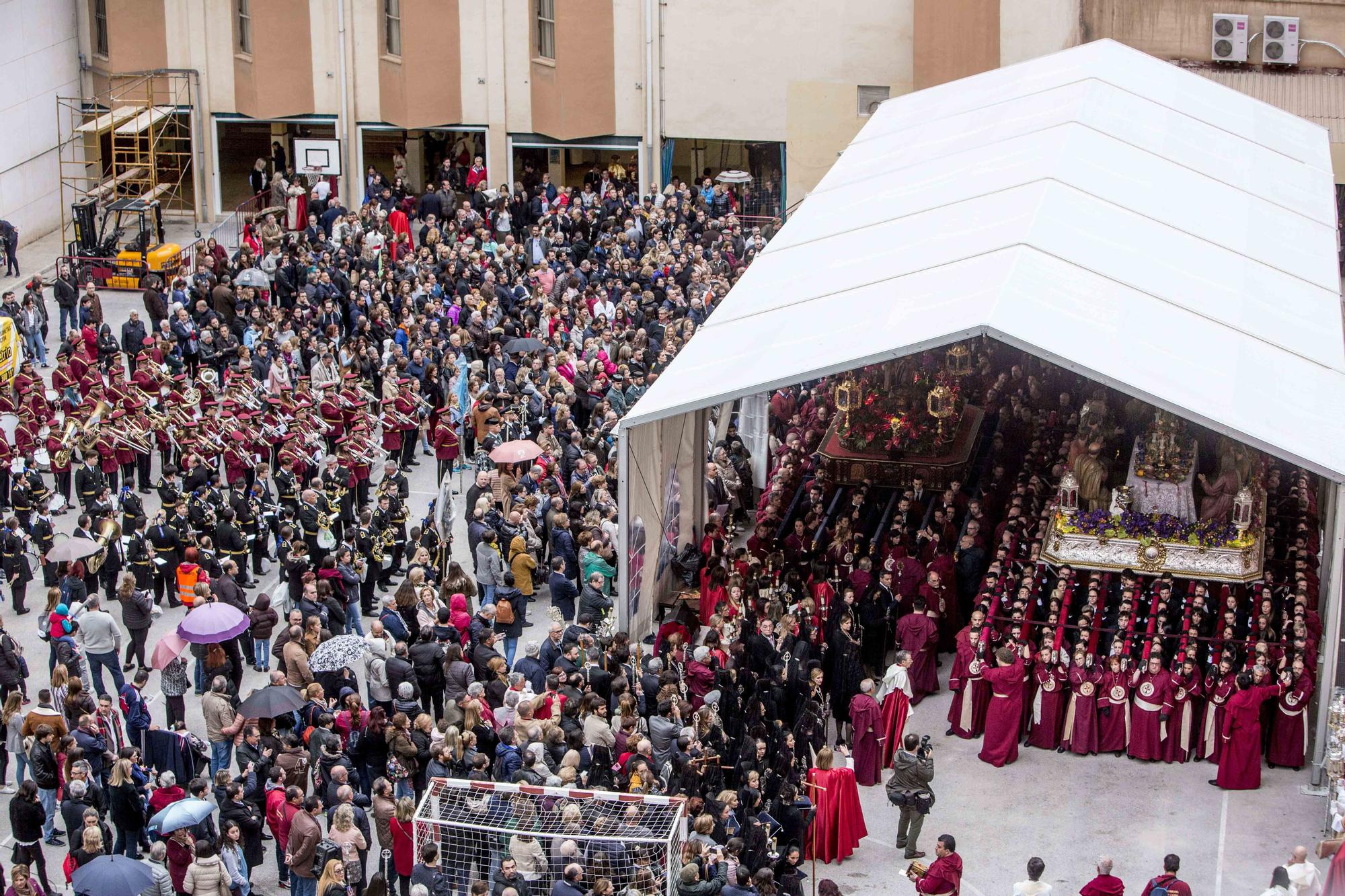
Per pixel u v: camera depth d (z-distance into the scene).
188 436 37.00
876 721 28.30
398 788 25.16
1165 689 28.70
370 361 42.38
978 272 33.12
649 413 30.86
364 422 38.97
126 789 24.55
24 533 34.81
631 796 23.53
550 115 60.31
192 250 54.28
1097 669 29.22
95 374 39.81
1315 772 28.09
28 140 55.69
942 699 31.38
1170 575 31.05
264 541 34.91
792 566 33.16
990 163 41.34
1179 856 25.25
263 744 25.39
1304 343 33.34
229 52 58.75
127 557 32.53
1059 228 35.56
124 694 26.73
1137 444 33.34
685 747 25.53
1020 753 29.47
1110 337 30.61
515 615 32.47
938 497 36.66
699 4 59.53
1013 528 33.34
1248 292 35.06
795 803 25.64
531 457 35.09
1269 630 29.33
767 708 27.75
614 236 52.03
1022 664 29.02
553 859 22.91
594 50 59.84
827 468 37.44
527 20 59.44
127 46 58.09
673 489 34.75
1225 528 31.31
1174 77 49.72
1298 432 28.95
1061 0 56.19
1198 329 32.41
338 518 34.91
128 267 51.59
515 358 43.31
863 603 31.41
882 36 59.19
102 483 35.72
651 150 60.94
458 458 40.47
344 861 22.95
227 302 44.81
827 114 60.19
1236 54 55.03
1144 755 28.95
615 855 22.47
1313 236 39.88
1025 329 29.83
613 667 28.02
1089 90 45.91
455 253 49.41
